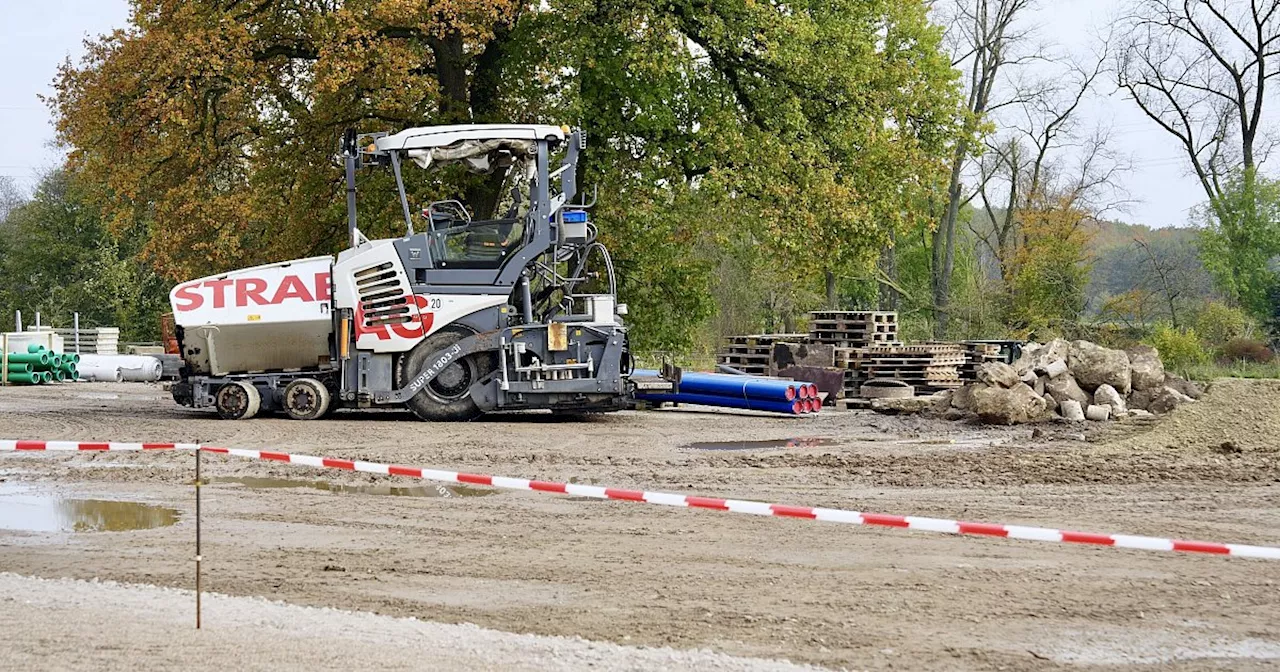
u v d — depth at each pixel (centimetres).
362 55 2277
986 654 614
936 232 4900
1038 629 662
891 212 2883
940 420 1894
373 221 2595
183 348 1888
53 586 749
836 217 2619
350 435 1636
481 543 895
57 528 961
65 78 2492
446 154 1856
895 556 848
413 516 1003
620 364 1870
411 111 2548
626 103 2592
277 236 2661
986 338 4547
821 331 2519
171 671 554
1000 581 775
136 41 2361
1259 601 728
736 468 1312
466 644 616
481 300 1844
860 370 2438
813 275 2797
